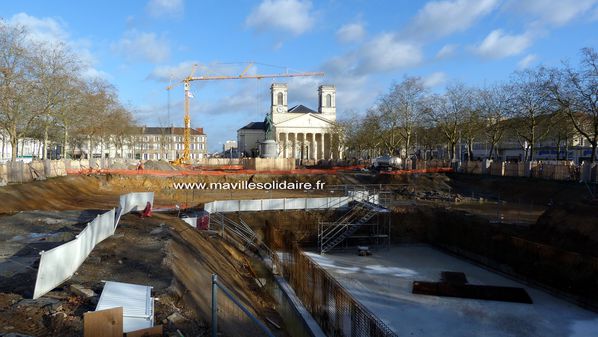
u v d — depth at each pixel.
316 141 133.62
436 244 35.84
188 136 103.00
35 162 36.38
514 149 92.75
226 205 34.91
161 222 22.64
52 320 9.33
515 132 60.12
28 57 40.91
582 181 37.72
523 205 38.38
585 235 24.39
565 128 50.22
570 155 76.25
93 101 57.31
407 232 37.09
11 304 10.27
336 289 16.83
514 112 52.75
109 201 34.12
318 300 18.58
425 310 21.00
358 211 35.88
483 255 29.66
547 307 21.39
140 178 48.34
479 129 63.62
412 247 35.41
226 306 13.82
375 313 20.53
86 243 14.59
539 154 84.75
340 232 35.12
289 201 36.59
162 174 51.34
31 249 15.82
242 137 149.50
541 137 58.38
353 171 64.06
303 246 35.62
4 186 29.20
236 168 72.44
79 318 9.59
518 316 20.30
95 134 68.31
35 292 10.62
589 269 21.69
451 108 65.06
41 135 63.88
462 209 36.75
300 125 128.38
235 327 12.32
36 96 42.94
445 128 66.62
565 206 27.80
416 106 70.94
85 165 50.47
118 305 9.95
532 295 23.09
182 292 12.41
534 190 41.16
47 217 22.75
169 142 152.75
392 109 72.81
